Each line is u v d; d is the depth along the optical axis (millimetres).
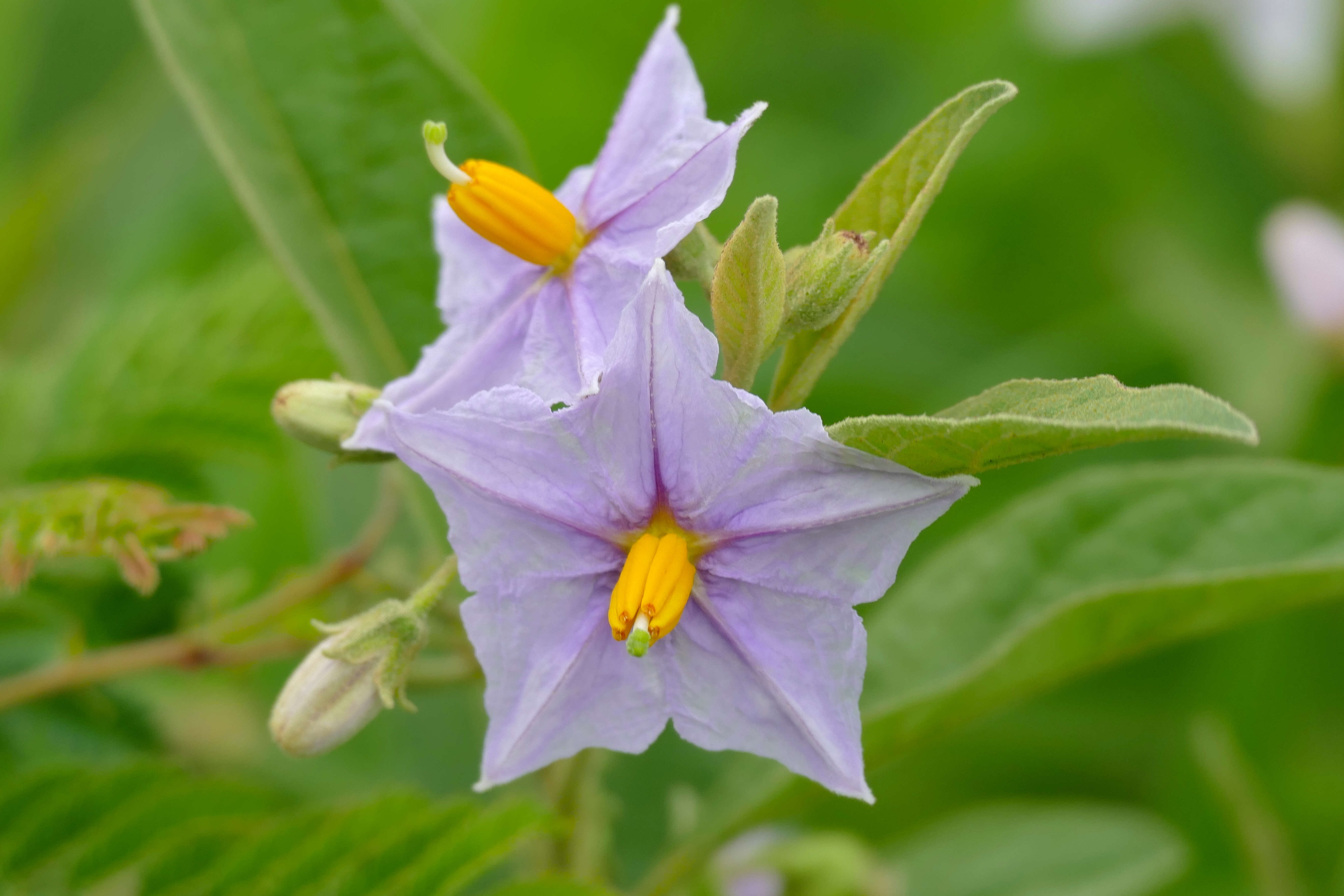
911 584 327
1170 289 419
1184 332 401
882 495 269
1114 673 366
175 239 433
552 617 274
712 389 270
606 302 281
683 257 284
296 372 324
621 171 285
